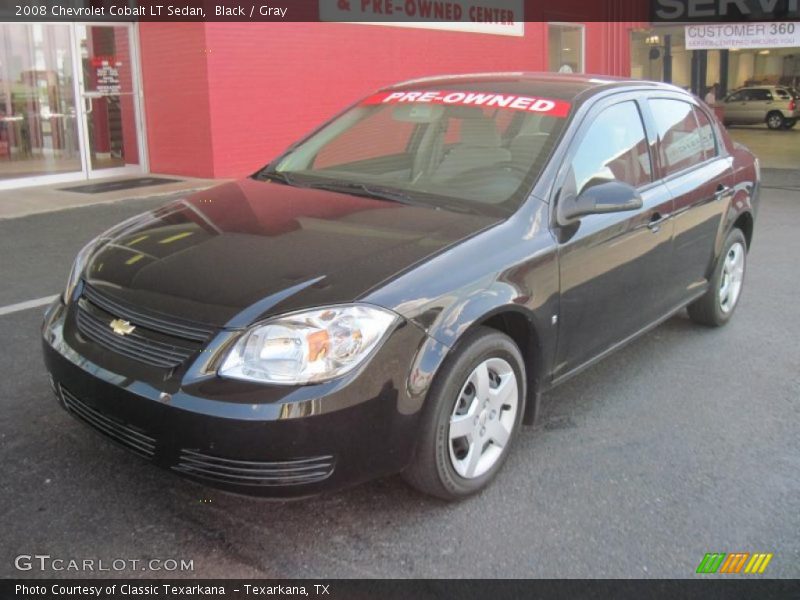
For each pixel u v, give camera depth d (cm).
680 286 480
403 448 292
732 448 381
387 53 1342
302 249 316
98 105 1158
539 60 1694
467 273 312
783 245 830
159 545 291
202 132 1134
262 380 271
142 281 307
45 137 1112
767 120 2844
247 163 1173
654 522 317
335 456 277
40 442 360
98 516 307
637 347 518
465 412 318
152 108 1189
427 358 291
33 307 555
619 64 1969
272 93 1183
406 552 293
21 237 771
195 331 281
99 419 301
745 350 515
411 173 398
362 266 301
